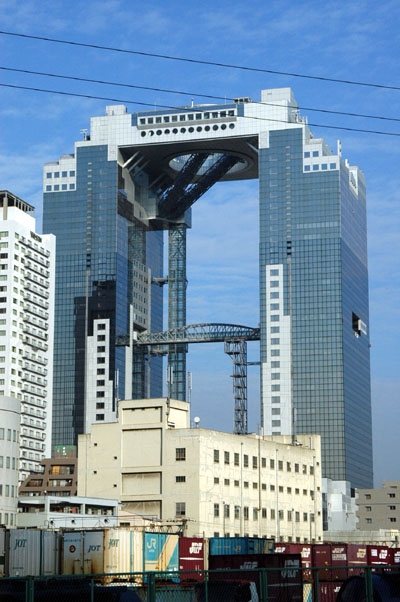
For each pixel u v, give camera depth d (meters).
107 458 173.12
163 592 61.56
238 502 174.12
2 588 55.59
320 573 95.12
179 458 167.62
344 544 117.88
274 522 183.12
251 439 180.88
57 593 55.38
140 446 171.25
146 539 103.06
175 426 174.50
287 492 189.00
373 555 120.50
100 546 99.31
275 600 69.69
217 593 61.03
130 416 173.50
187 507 164.88
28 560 98.94
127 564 100.38
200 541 109.88
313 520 196.50
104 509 171.00
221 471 171.00
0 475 168.75
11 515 169.12
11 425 173.25
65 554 100.50
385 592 57.78
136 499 169.25
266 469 183.62
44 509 175.12
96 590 56.03
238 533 172.38
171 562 105.50
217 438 171.50
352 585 58.97
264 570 57.56
